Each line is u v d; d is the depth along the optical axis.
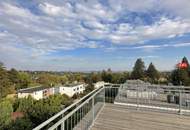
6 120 19.19
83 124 5.05
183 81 25.88
